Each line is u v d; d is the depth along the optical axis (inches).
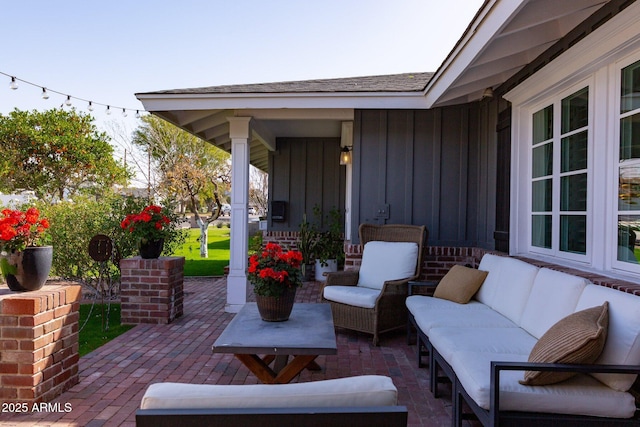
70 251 237.3
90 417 108.6
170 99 208.7
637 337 76.6
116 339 177.2
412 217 215.6
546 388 79.1
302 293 286.8
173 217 255.0
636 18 101.3
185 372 140.8
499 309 137.6
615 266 117.8
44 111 554.9
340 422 45.5
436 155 214.7
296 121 281.7
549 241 155.8
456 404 98.6
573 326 79.7
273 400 47.0
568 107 142.7
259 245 383.6
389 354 162.7
